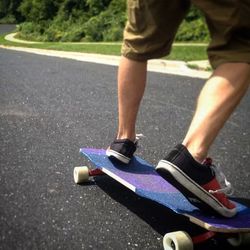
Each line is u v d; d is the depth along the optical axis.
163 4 1.76
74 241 1.67
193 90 5.60
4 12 49.22
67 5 31.48
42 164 2.51
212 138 1.54
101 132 3.33
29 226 1.76
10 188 2.13
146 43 1.85
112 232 1.77
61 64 8.84
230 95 1.54
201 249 1.67
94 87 5.55
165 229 1.82
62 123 3.54
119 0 27.50
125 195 2.13
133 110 1.99
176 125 3.69
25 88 5.28
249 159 2.84
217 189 1.56
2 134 3.11
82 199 2.06
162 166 1.51
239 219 1.60
